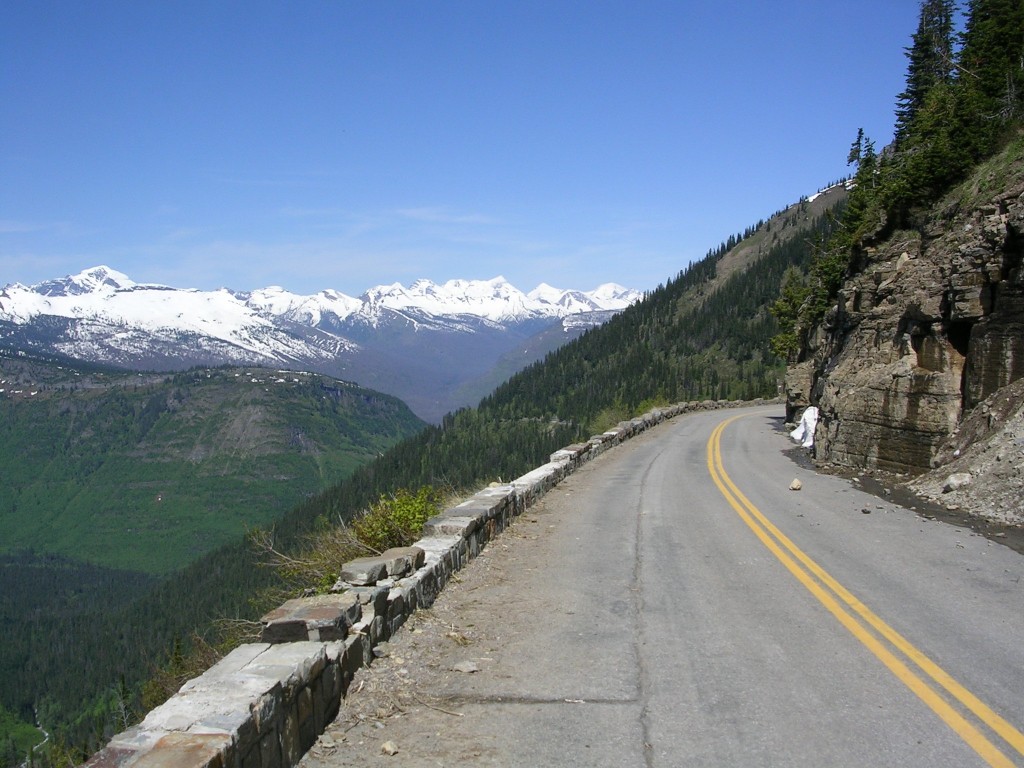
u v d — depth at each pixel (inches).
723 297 5999.0
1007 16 1168.2
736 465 793.6
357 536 368.5
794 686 199.3
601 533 432.5
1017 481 452.8
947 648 226.8
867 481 619.2
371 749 168.1
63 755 379.2
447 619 263.6
